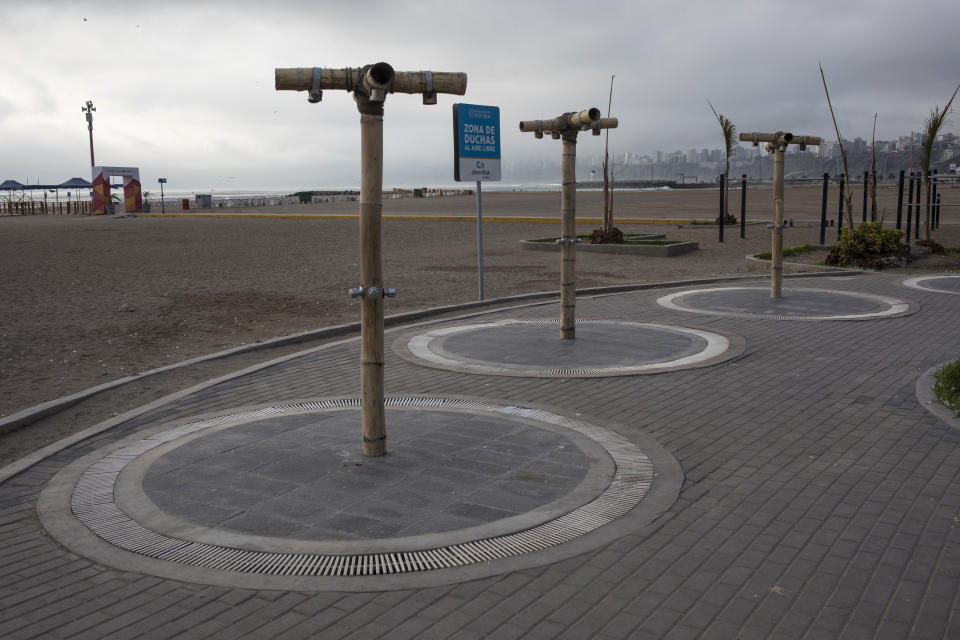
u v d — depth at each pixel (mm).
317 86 5219
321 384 7781
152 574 3906
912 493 4793
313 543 4180
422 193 80312
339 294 14688
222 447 5781
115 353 9586
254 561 4008
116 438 6176
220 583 3797
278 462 5438
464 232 30484
